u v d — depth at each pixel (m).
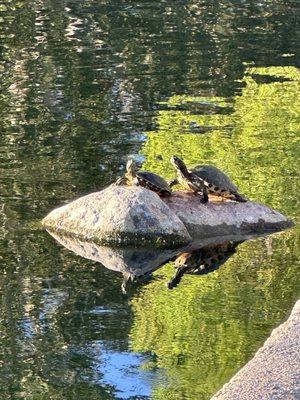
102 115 20.08
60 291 11.54
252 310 10.87
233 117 20.16
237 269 12.41
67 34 28.56
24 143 17.97
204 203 14.24
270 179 16.02
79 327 10.39
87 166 16.61
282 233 13.85
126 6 33.53
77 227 13.62
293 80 23.47
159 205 13.71
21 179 15.84
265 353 8.99
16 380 9.10
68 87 22.36
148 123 19.55
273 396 8.12
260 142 18.28
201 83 23.12
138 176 14.36
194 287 11.70
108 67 24.41
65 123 19.38
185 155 17.34
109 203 13.70
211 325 10.41
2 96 21.52
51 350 9.80
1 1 34.28
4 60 25.06
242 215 14.11
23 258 12.69
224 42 27.70
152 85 22.73
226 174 15.75
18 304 11.10
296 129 19.17
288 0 34.75
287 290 11.53
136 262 12.72
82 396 8.75
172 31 29.31
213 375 9.10
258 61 25.52
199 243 13.55
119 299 11.28
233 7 33.59
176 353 9.70
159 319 10.62
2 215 14.27
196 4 34.06
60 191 15.27
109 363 9.47
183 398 8.66
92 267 12.41
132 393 8.79
